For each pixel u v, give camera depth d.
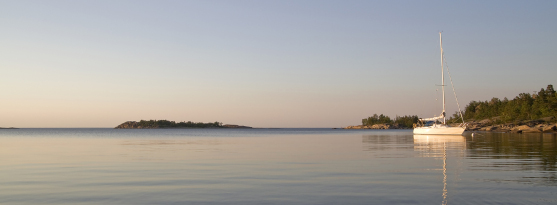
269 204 13.31
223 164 25.03
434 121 93.19
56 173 20.98
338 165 24.16
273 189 15.91
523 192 14.71
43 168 23.34
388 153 33.66
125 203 13.62
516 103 165.62
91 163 26.12
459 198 13.84
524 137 73.62
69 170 22.25
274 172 20.92
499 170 20.88
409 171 20.95
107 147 45.59
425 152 34.38
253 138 80.69
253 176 19.45
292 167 23.20
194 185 16.94
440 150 36.66
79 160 28.33
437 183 16.94
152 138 83.25
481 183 16.78
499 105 187.25
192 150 39.31
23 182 18.00
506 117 158.75
